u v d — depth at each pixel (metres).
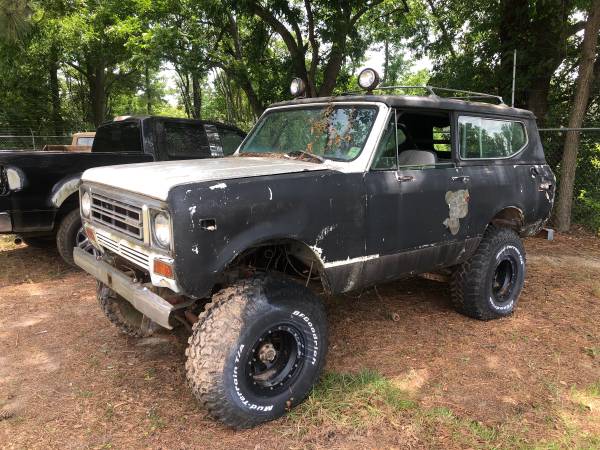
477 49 11.43
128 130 7.12
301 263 3.81
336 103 4.02
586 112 9.98
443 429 3.09
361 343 4.27
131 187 3.06
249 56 13.40
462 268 4.62
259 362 3.08
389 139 3.73
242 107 18.73
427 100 4.04
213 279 2.83
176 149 7.11
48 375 3.74
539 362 4.01
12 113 25.69
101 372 3.78
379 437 3.01
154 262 2.87
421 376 3.75
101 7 18.05
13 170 5.65
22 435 3.02
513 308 5.00
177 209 2.71
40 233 6.23
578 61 9.80
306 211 3.18
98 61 25.56
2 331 4.54
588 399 3.48
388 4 14.51
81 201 3.90
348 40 12.16
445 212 4.08
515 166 4.81
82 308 5.11
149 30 11.31
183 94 26.28
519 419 3.21
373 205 3.56
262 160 3.86
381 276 3.78
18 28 12.58
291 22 11.45
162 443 2.95
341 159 3.67
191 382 2.92
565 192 9.09
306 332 3.24
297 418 3.16
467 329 4.61
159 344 4.27
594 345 4.34
